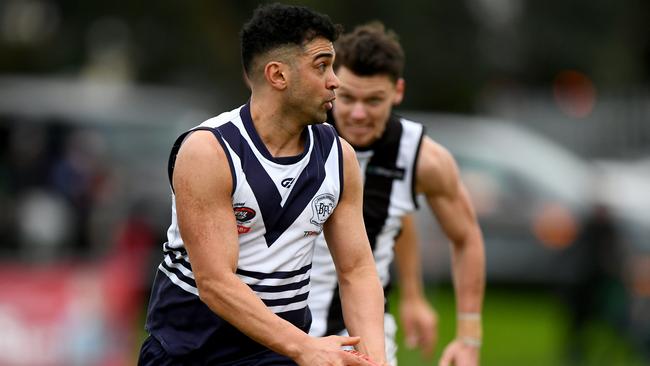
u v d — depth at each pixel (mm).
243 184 14766
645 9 86625
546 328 44188
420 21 71688
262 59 14891
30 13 78312
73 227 40406
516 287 48250
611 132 85625
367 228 19797
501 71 88500
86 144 43969
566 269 39375
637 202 47000
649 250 43969
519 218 46438
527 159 47969
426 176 19844
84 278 31516
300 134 15234
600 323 39156
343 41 19328
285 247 15180
